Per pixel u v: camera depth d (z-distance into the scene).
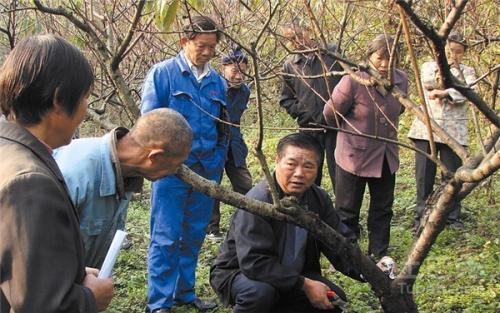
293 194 3.00
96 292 1.73
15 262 1.43
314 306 3.10
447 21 1.89
